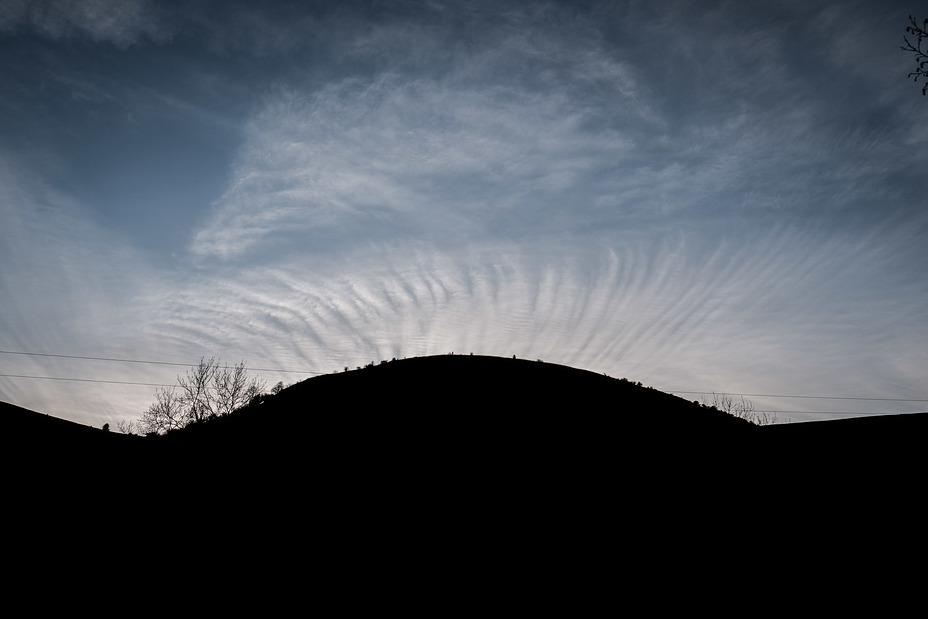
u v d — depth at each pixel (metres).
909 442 31.30
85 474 29.36
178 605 16.20
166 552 19.61
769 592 18.06
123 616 15.52
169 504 23.75
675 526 22.52
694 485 26.25
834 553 20.47
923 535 21.06
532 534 21.33
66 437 42.28
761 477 27.59
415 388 36.34
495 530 21.44
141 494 25.22
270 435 30.33
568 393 36.69
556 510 23.20
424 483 24.77
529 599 17.28
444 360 42.84
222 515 22.25
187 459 29.02
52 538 20.95
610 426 32.19
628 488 25.48
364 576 18.05
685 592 18.05
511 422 31.75
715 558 20.27
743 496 25.41
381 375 39.00
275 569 18.31
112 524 22.28
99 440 44.56
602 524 22.36
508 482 25.25
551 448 28.95
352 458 27.09
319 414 32.66
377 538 20.45
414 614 16.14
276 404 35.12
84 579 17.78
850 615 16.62
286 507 22.69
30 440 38.00
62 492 26.22
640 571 19.25
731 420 37.38
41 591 16.80
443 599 17.00
